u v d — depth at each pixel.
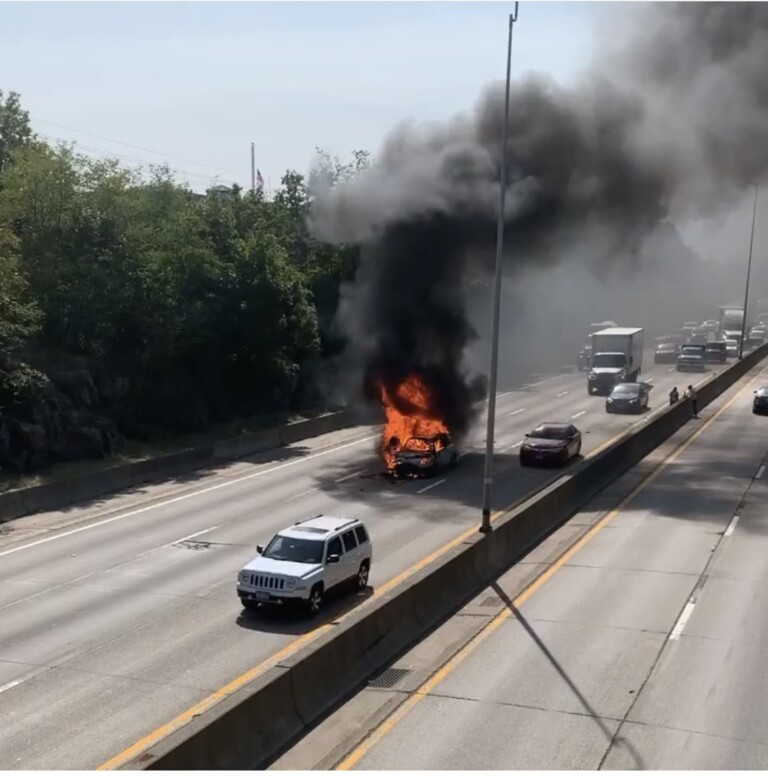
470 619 21.55
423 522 32.47
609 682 17.47
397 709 16.34
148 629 21.58
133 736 15.85
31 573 26.66
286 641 20.70
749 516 32.81
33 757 15.05
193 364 52.00
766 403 60.03
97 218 45.69
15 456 37.22
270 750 14.50
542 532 30.09
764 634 20.20
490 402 26.22
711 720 15.69
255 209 58.59
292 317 53.84
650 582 24.52
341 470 43.41
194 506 35.88
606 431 53.81
